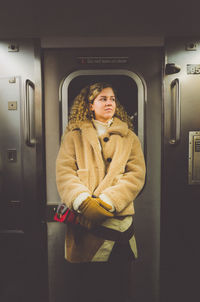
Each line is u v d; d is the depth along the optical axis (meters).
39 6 1.83
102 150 2.20
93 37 2.17
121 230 2.17
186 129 2.15
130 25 1.97
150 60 2.22
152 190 2.30
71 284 2.34
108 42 2.18
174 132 2.15
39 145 2.19
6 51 2.14
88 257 2.19
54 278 2.35
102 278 2.25
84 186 2.17
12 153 2.20
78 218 2.16
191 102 2.13
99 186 2.17
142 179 2.23
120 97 2.23
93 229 2.16
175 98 2.13
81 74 2.22
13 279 2.27
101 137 2.21
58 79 2.24
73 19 1.92
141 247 2.32
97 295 2.28
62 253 2.33
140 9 1.85
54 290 2.36
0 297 2.28
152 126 2.26
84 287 2.29
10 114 2.18
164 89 2.12
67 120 2.24
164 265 2.23
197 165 2.17
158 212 2.31
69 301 2.34
